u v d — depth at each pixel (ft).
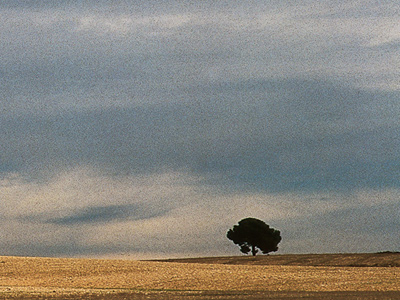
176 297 171.42
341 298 169.07
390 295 176.45
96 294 179.01
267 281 212.64
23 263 266.98
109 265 266.16
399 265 307.78
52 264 265.95
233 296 174.50
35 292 182.80
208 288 196.75
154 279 220.64
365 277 223.71
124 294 179.52
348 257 350.43
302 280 215.10
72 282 216.33
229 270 251.19
